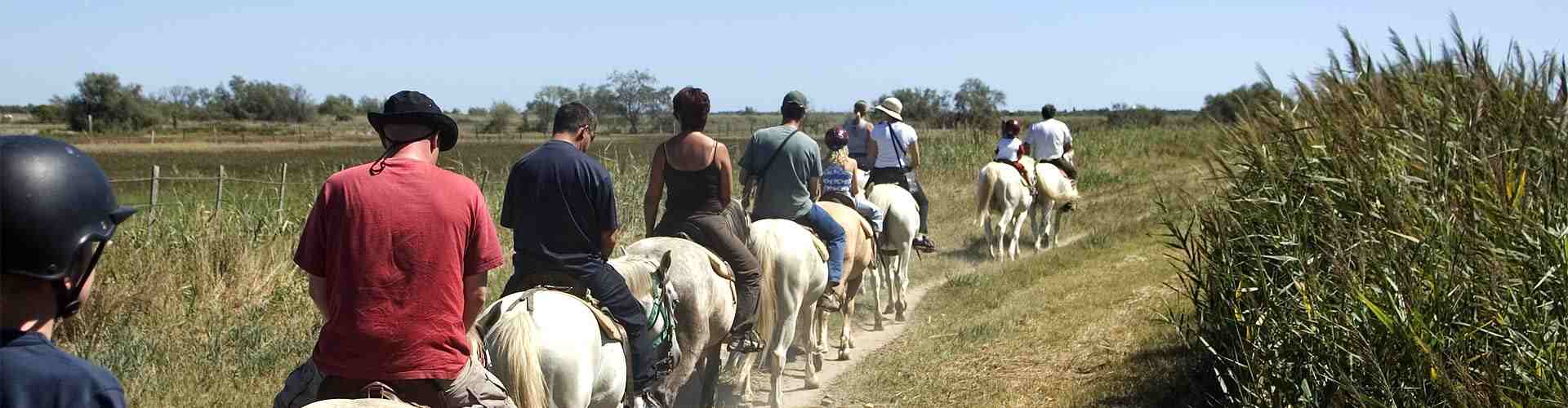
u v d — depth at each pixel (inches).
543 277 182.9
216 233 380.5
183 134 2581.2
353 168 135.3
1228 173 297.4
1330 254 204.2
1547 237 180.1
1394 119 254.1
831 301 323.9
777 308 278.2
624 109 3206.2
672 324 211.2
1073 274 472.1
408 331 130.6
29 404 69.9
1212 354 261.7
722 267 232.5
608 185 184.4
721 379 320.2
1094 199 778.2
